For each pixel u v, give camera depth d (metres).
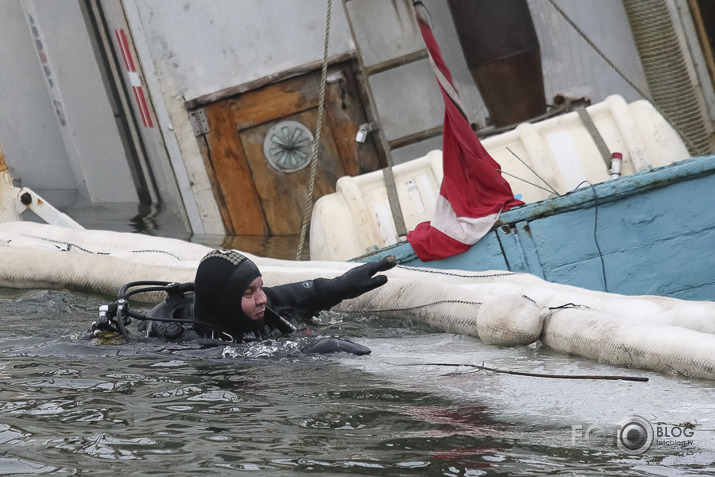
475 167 31.81
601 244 31.33
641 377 18.48
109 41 55.34
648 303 21.86
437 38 50.34
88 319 27.23
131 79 51.97
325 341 21.41
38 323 26.58
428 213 36.00
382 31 49.84
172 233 51.16
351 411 16.36
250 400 17.16
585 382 18.17
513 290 24.36
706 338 18.50
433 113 50.41
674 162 33.84
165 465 13.23
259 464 13.30
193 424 15.48
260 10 49.84
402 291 25.89
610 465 13.33
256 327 22.25
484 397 17.30
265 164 50.78
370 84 49.94
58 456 13.66
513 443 14.41
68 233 36.88
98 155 58.91
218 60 49.97
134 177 60.09
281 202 51.06
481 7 47.06
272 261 31.42
